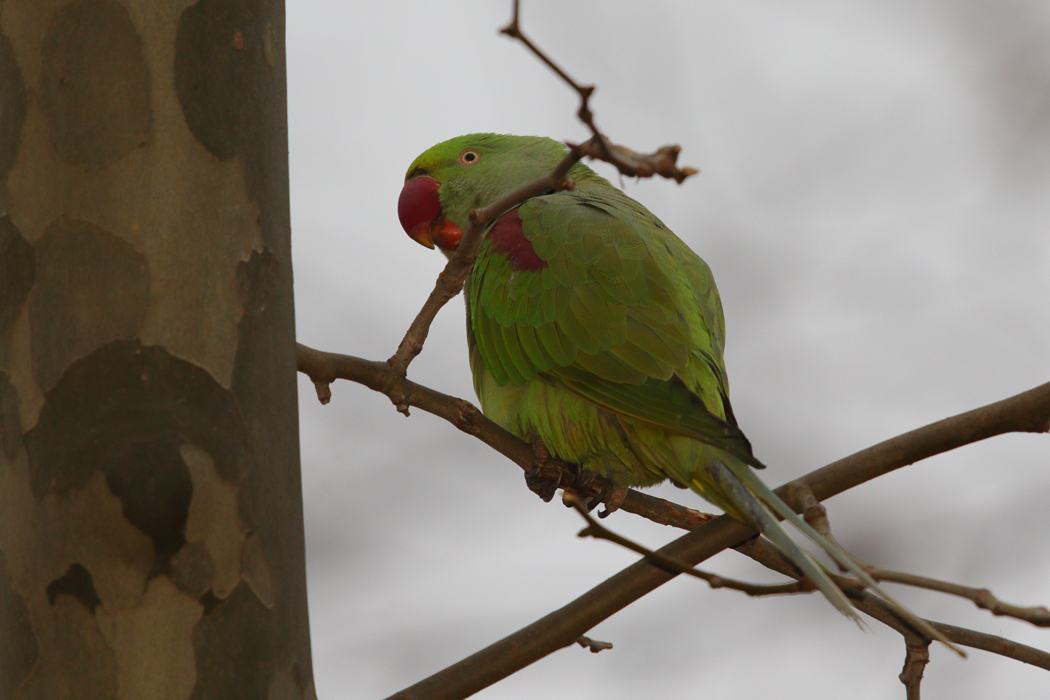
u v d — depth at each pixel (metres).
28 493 3.45
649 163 3.46
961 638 6.13
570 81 3.21
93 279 3.51
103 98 3.58
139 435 3.38
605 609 5.03
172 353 3.52
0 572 3.50
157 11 3.66
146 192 3.57
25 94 3.61
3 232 3.60
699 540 5.41
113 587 3.34
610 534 3.64
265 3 3.99
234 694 3.44
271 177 3.91
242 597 3.51
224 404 3.58
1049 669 6.04
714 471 5.91
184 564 3.40
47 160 3.57
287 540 3.74
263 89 3.91
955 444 4.78
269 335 3.79
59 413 3.43
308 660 3.79
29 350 3.52
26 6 3.64
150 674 3.33
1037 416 4.57
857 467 4.89
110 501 3.31
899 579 3.81
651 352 6.83
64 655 3.34
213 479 3.47
